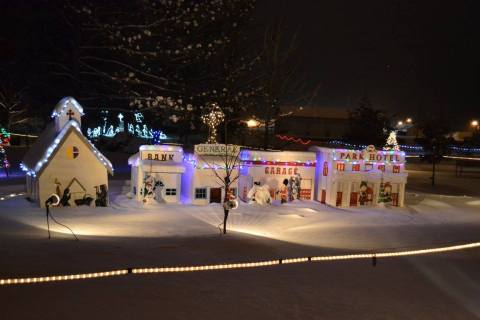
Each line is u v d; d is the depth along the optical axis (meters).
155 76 21.67
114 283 6.03
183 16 21.58
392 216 15.75
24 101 26.84
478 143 55.31
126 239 9.58
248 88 26.48
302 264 7.93
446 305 6.12
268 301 5.77
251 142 32.19
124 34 22.12
